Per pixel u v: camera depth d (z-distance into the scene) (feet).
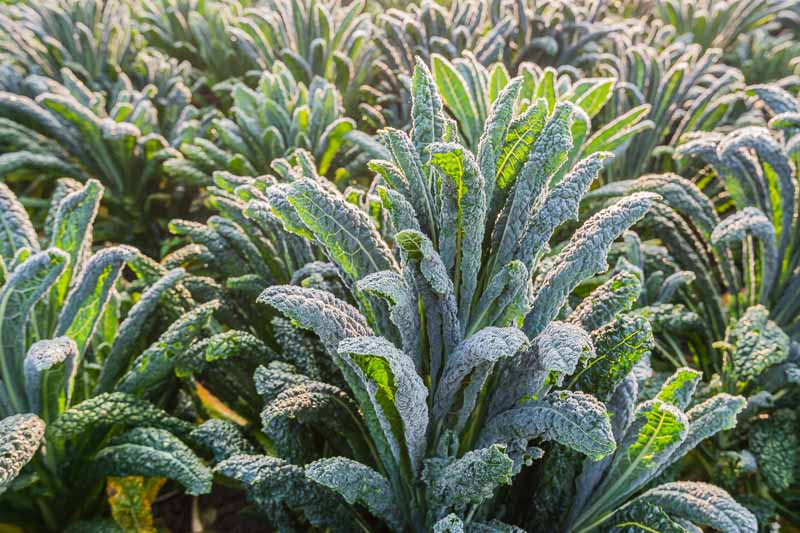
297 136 8.00
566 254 4.31
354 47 10.28
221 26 11.73
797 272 6.18
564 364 3.67
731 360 5.90
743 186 6.42
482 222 4.03
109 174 8.66
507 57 10.88
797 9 13.87
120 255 5.03
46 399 4.90
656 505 4.45
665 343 6.66
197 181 8.12
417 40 10.19
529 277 4.13
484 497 4.09
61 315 5.09
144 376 5.24
